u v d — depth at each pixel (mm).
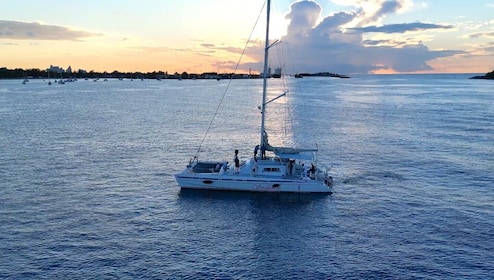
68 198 44656
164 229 37188
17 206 41844
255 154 50656
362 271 30109
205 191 47906
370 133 88938
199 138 82062
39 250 32469
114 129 92250
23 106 145250
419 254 32656
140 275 29234
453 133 87688
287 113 128750
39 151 67625
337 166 59906
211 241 34906
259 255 32531
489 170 57000
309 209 42594
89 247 33188
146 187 49188
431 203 44125
